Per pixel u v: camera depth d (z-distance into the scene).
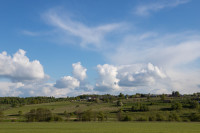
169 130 74.12
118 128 80.94
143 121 121.88
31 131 70.62
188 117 142.50
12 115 169.75
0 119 127.88
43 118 126.50
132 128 80.69
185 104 197.12
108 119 137.25
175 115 132.25
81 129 77.19
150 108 192.38
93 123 107.50
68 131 70.81
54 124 100.38
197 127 85.38
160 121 122.44
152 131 71.12
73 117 149.50
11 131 70.69
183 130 74.19
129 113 172.38
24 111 194.25
